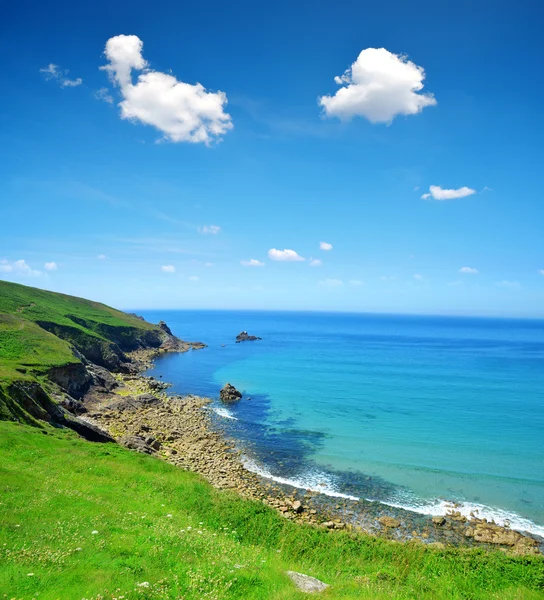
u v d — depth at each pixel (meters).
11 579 12.05
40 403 47.03
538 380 97.50
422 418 63.53
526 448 50.12
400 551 22.17
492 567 19.72
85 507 21.14
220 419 62.47
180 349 157.25
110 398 71.06
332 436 54.59
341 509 34.41
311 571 18.08
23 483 23.00
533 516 33.97
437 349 175.88
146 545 16.50
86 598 11.09
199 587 12.67
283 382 93.50
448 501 36.34
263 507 27.38
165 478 31.19
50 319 104.12
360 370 111.50
